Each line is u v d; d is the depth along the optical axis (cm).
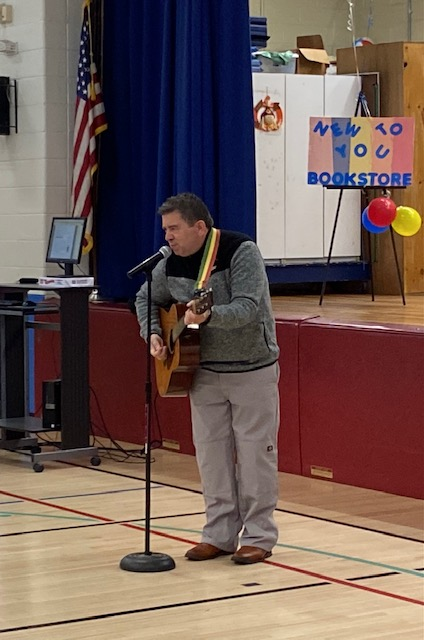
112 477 723
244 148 787
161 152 816
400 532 579
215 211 798
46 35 882
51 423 769
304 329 712
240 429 514
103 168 887
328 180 888
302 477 719
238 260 500
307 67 1058
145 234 852
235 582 487
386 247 1038
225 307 487
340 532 579
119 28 870
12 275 922
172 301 528
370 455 679
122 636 418
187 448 796
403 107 1034
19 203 912
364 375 679
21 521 603
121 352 841
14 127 909
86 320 774
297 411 719
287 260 1012
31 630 424
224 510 525
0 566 514
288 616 442
